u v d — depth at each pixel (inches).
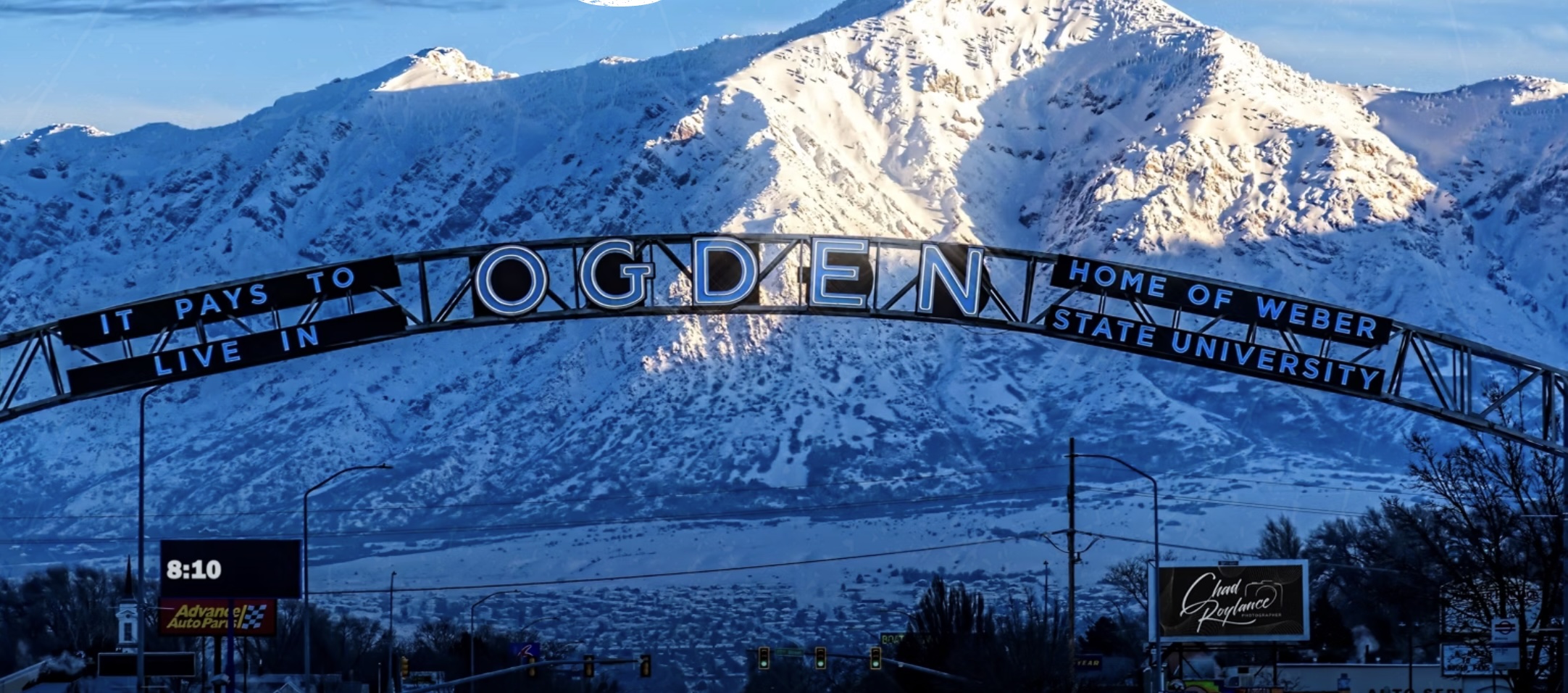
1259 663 4323.3
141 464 2741.1
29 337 1736.0
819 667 3809.1
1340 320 1823.3
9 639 5418.3
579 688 5748.0
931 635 4800.7
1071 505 3395.7
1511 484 2824.8
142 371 1731.1
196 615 3312.0
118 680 3449.8
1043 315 1836.9
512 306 1785.2
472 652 4539.9
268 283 1743.4
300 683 3956.7
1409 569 2878.9
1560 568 2402.8
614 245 1817.2
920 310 1836.9
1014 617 5216.5
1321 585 4987.7
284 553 3341.5
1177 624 3686.0
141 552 2755.9
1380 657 4547.2
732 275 1823.3
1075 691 3368.6
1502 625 2196.1
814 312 1840.6
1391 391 1845.5
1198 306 1820.9
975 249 1829.5
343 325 1753.2
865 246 1834.4
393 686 3654.0
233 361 1739.7
